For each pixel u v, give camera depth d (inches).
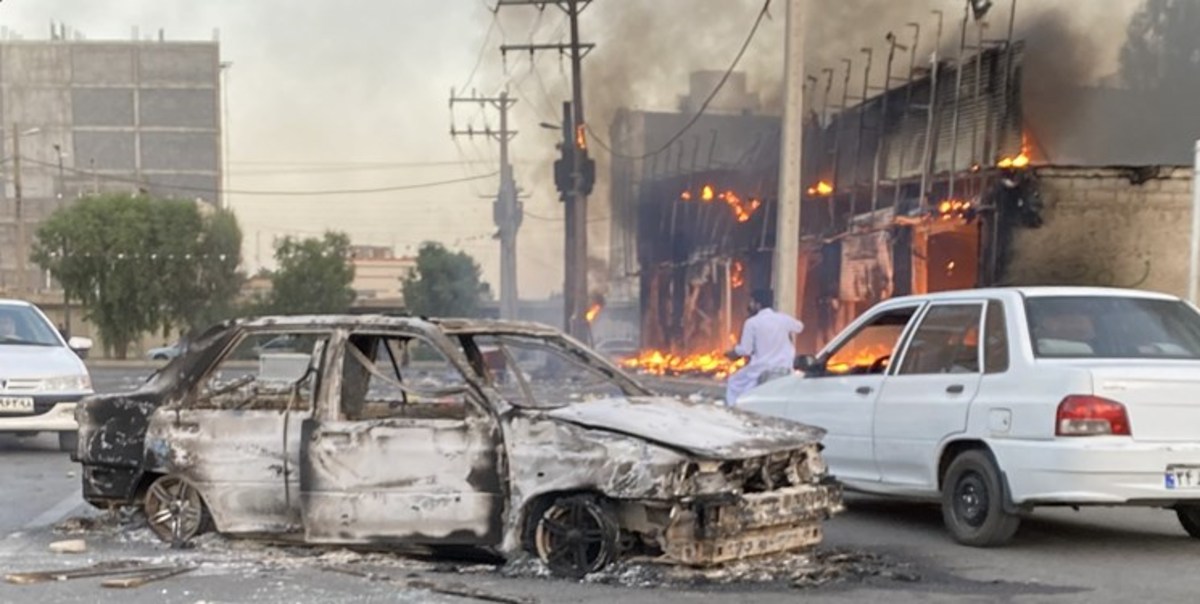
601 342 1863.9
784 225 624.4
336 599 246.5
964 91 1102.4
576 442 262.4
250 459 293.3
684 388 1059.3
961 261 1018.1
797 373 398.6
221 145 3833.7
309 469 285.9
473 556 284.7
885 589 257.8
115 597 249.4
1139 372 293.1
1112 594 254.7
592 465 259.1
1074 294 328.5
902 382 346.9
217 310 2470.5
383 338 314.8
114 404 315.9
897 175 1199.6
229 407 310.8
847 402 364.8
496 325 309.1
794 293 624.4
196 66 3806.6
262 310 2659.9
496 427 271.7
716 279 1514.5
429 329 287.9
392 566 280.4
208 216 2506.2
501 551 270.2
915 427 335.0
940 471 330.6
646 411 276.5
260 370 366.9
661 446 254.4
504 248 1859.0
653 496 251.9
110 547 307.7
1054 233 944.9
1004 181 952.3
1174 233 937.5
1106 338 318.0
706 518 252.5
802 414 383.2
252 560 287.3
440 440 275.3
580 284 1373.0
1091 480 287.4
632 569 262.7
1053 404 294.0
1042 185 944.3
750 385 497.4
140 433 309.3
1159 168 936.3
